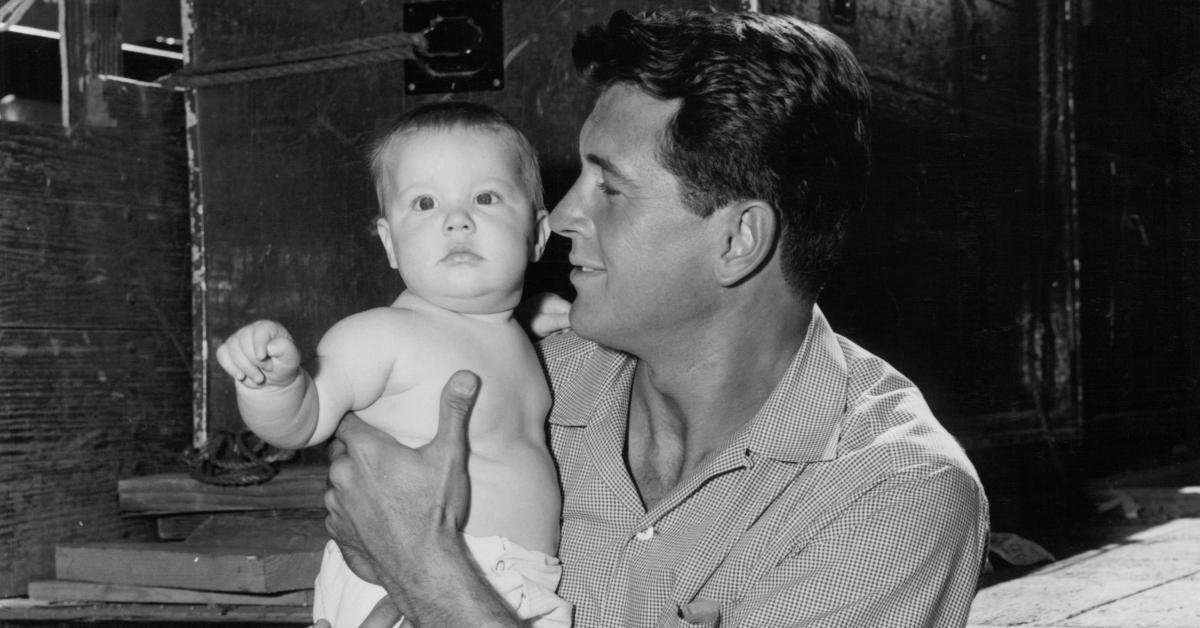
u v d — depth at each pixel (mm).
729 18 1556
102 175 2684
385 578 1445
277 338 1395
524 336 1683
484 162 1608
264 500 2537
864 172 1614
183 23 2807
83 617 2414
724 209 1508
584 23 2482
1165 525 3967
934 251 3357
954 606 1465
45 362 2574
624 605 1532
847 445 1502
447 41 2584
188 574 2391
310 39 2701
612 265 1540
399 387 1553
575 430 1658
